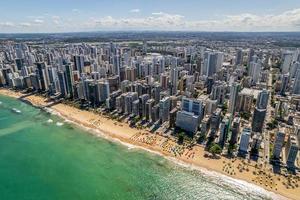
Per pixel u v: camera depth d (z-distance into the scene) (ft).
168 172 593.42
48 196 532.32
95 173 603.67
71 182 573.74
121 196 526.57
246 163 606.14
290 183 536.01
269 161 610.65
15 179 588.09
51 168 627.05
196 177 570.46
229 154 642.22
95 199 520.42
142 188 547.90
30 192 545.03
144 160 643.86
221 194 520.83
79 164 640.99
